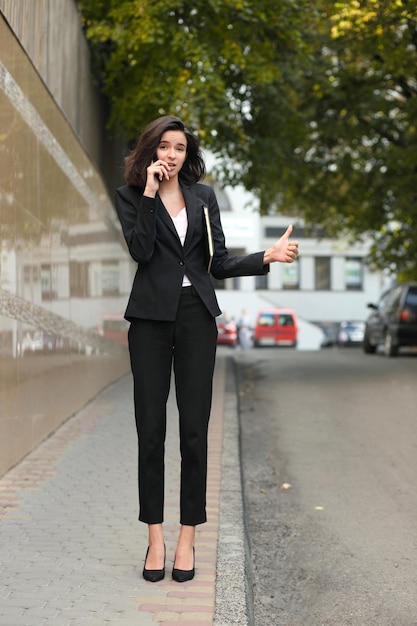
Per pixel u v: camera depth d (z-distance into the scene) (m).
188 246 4.89
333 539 6.40
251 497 7.69
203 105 14.38
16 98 7.89
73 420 10.62
